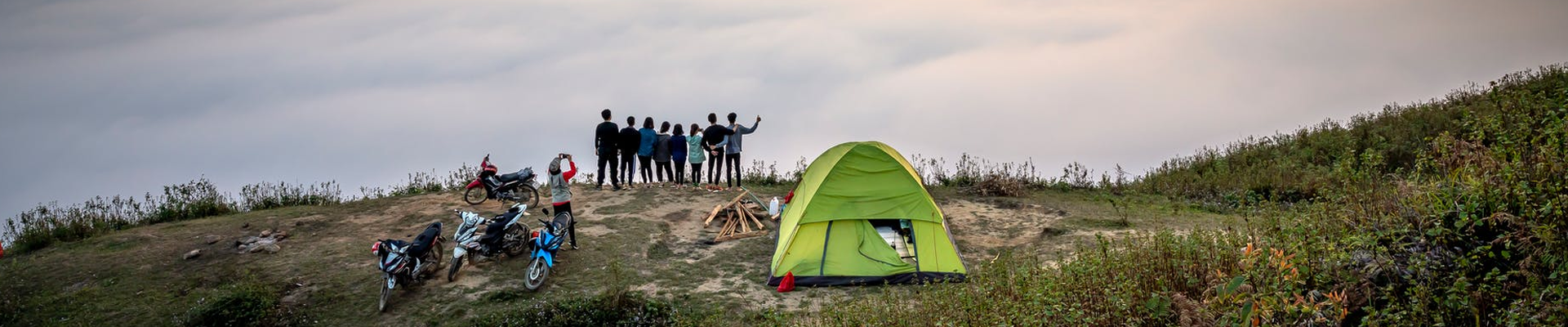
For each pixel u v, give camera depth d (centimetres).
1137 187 1648
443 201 1650
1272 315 577
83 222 1494
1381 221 709
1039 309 713
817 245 1177
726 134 1695
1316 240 673
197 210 1622
